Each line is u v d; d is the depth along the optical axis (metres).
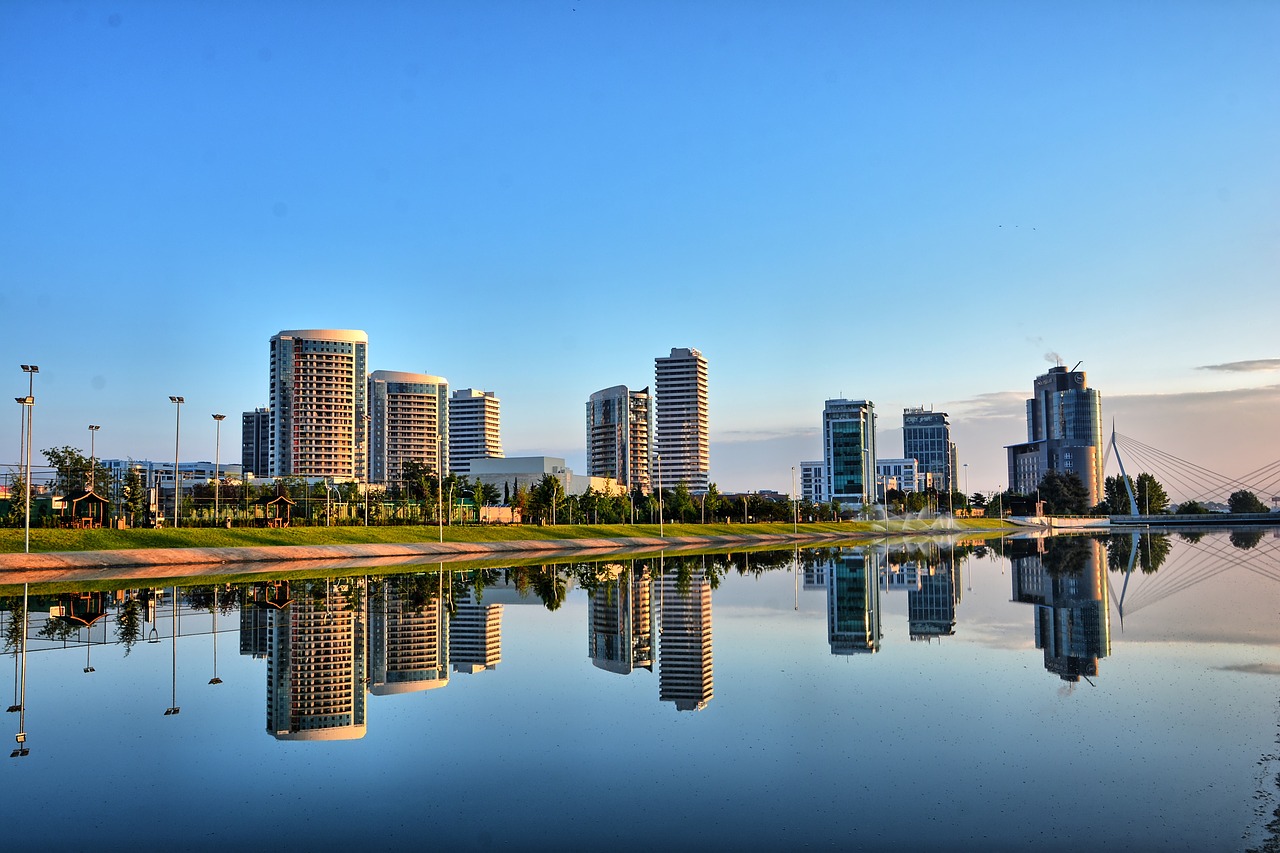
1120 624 39.78
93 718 23.14
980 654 32.09
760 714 23.00
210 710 23.98
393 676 28.64
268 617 43.19
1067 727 21.25
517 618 43.38
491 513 174.50
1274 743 19.73
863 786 17.20
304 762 19.16
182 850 14.45
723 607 48.50
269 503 127.19
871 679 27.47
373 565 82.62
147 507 113.38
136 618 42.62
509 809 16.20
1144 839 14.38
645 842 14.60
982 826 15.05
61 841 14.85
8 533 79.31
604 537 136.62
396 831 15.20
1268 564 79.06
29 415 75.38
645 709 23.70
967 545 133.62
